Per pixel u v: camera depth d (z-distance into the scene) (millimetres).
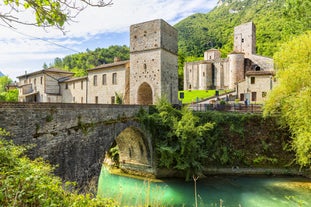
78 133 10141
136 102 26094
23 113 7523
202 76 57000
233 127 20438
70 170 9539
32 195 3930
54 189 4391
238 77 49156
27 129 7652
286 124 19484
